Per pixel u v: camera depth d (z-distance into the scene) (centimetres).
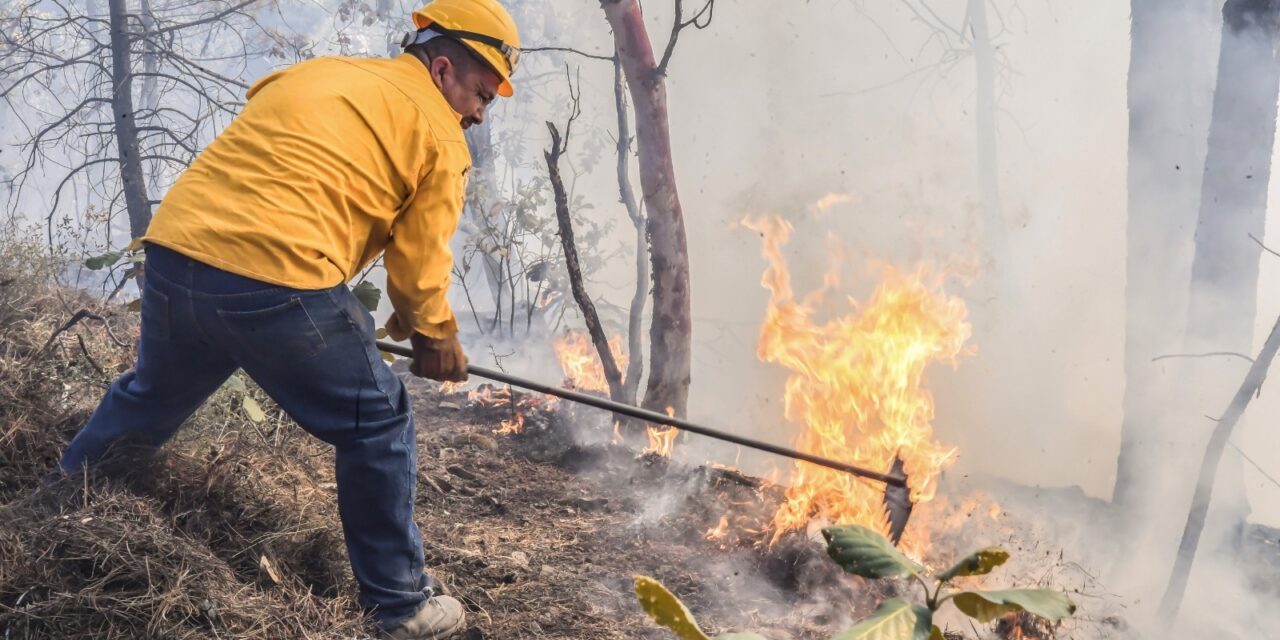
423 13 299
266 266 258
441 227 284
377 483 280
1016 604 137
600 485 460
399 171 276
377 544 287
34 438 332
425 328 290
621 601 340
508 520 409
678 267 530
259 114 272
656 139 521
